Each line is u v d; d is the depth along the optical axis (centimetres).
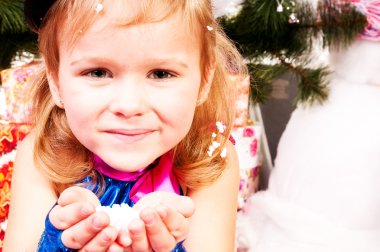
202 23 56
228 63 78
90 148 53
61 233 49
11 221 64
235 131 94
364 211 84
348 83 89
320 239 84
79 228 46
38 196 64
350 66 88
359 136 85
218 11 87
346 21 86
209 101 70
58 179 64
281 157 94
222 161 68
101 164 63
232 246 67
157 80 51
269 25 91
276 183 94
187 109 53
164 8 50
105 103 51
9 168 85
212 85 70
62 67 53
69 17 51
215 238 65
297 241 86
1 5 86
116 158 52
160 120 52
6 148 85
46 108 67
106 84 51
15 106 86
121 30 49
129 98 50
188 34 52
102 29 49
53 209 51
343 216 85
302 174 89
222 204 68
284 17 88
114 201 62
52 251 49
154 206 49
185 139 68
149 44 49
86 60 50
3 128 85
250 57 93
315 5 93
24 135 85
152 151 53
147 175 64
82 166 64
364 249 83
